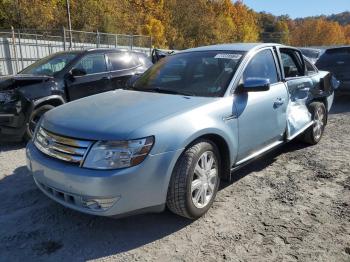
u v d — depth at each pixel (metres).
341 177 4.73
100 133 3.06
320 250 3.10
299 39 105.38
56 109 3.83
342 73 10.46
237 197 4.10
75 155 3.09
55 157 3.24
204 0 77.56
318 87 5.96
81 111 3.56
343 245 3.18
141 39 27.09
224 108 3.74
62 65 6.69
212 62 4.37
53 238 3.27
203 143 3.49
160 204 3.22
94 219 3.59
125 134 3.03
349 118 8.68
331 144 6.25
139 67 7.98
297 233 3.36
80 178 2.99
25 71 6.92
